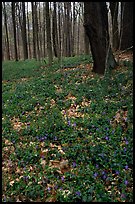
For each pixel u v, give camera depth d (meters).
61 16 35.12
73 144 7.34
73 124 8.35
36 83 13.77
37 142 7.88
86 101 10.06
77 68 14.70
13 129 9.05
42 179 6.20
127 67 12.36
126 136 7.29
